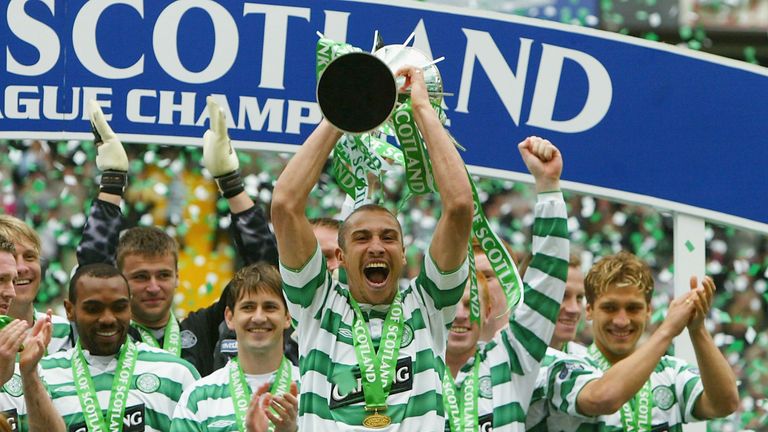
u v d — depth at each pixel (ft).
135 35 74.13
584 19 90.94
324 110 49.19
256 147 74.08
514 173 74.64
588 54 75.20
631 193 75.36
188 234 95.09
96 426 61.00
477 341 60.54
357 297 54.24
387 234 54.08
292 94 74.28
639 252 96.22
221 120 68.59
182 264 94.53
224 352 66.03
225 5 74.28
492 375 59.06
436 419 52.70
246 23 74.28
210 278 94.53
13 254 60.90
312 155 52.95
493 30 74.90
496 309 64.49
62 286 93.04
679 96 75.61
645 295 63.52
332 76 49.14
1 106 73.92
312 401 52.70
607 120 75.25
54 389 61.52
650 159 75.41
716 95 75.82
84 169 95.40
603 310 63.46
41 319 57.62
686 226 75.97
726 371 59.47
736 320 95.66
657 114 75.46
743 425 93.76
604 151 75.20
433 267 53.42
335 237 67.92
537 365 58.65
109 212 67.67
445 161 52.44
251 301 60.90
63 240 93.81
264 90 74.23
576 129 75.05
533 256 58.90
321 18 74.49
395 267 54.08
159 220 95.09
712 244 96.53
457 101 74.69
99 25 74.13
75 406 61.26
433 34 74.84
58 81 74.08
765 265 96.22
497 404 58.49
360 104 49.29
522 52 75.05
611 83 75.25
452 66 74.84
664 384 63.93
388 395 52.75
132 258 66.59
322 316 53.62
